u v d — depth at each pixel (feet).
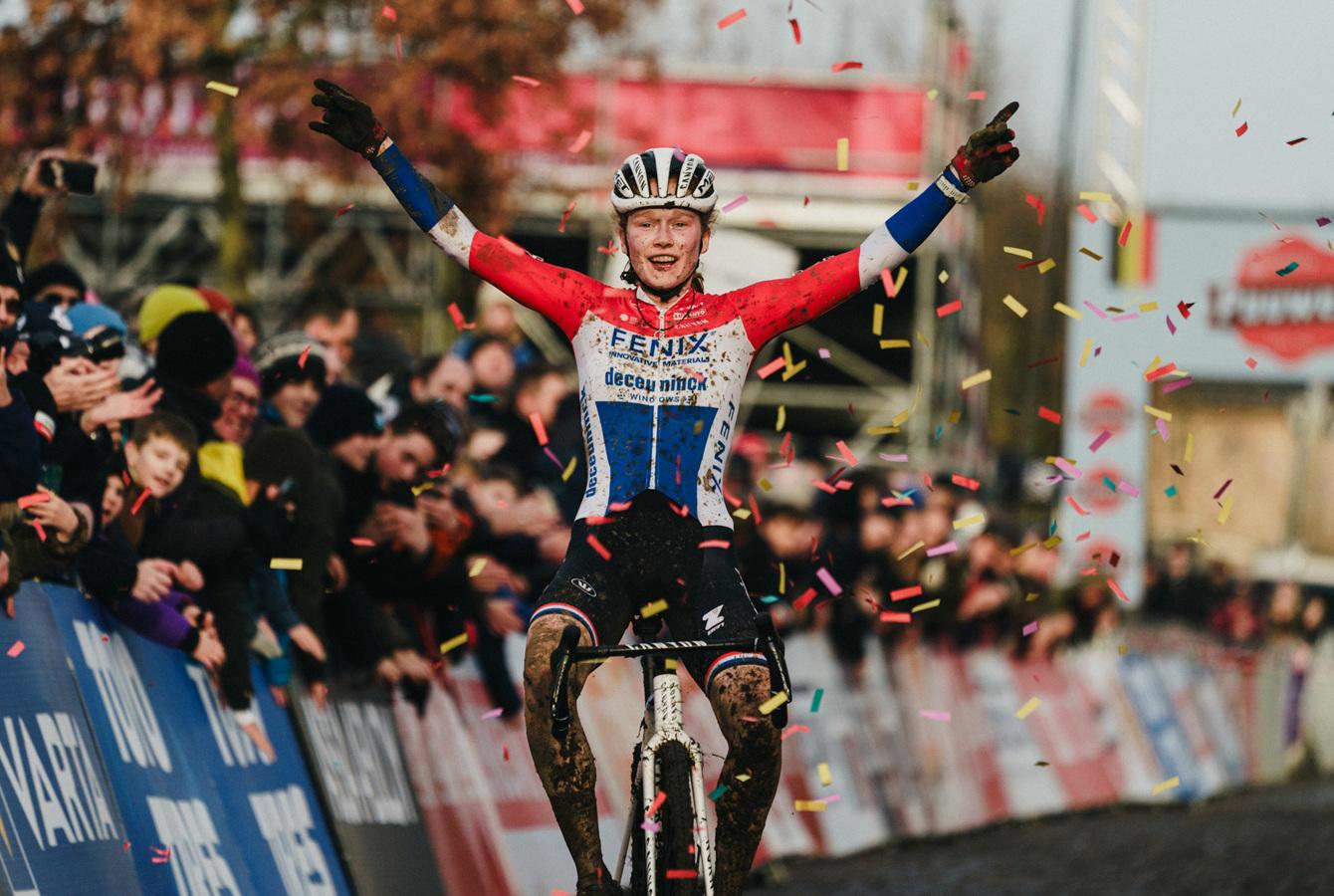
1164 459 172.96
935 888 63.87
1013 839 84.99
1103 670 112.37
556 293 33.50
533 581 58.29
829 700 76.59
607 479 32.78
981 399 152.05
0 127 98.89
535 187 115.24
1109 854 76.23
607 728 60.08
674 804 30.48
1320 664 149.28
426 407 49.57
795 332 152.66
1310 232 163.12
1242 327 164.45
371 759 46.73
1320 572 174.09
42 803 31.99
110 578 37.42
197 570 40.45
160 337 43.55
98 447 37.68
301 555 44.93
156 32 98.48
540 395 65.72
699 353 33.30
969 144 33.71
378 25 101.65
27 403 35.04
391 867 45.60
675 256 33.40
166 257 151.02
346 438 48.96
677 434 32.91
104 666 36.32
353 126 33.19
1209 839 83.15
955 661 91.66
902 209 34.14
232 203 109.60
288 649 44.34
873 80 148.05
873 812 78.54
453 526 50.37
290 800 42.22
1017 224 216.74
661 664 32.78
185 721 39.06
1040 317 160.86
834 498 83.30
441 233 33.42
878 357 153.07
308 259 143.95
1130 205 148.15
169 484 40.50
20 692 32.42
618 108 139.44
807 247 150.61
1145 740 114.52
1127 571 143.23
